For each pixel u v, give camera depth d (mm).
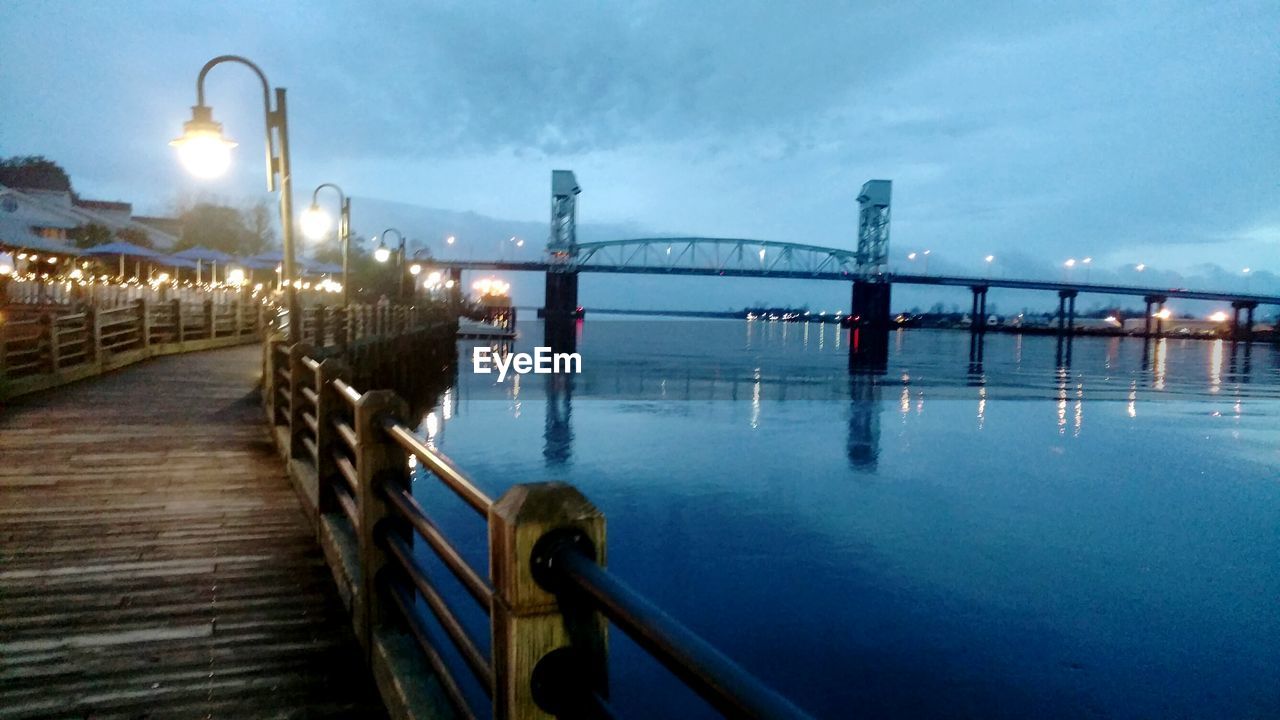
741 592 12000
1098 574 13562
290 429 7309
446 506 15141
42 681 3637
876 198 132625
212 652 3971
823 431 28250
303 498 6410
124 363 15344
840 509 17281
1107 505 18688
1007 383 51250
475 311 86312
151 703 3471
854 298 135375
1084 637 10891
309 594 4734
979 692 9297
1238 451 26594
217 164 9266
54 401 10977
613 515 16078
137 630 4203
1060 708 9023
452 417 29594
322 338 17891
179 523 6008
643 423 28750
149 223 60625
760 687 1114
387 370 27828
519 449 23250
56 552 5340
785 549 14156
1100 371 64375
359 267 49250
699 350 83000
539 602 1864
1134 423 33125
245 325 25250
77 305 17484
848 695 9125
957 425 31328
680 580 12406
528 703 1867
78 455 7996
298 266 38969
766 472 20797
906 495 18875
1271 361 84562
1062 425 32031
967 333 160625
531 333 104812
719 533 15000
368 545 3756
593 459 21922
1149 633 11133
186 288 31797
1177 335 138625
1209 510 18359
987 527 16344
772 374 53281
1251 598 12523
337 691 3615
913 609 11648
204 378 13891
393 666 3324
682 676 1243
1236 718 8930
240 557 5324
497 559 1977
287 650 4008
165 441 8695
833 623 11016
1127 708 9070
